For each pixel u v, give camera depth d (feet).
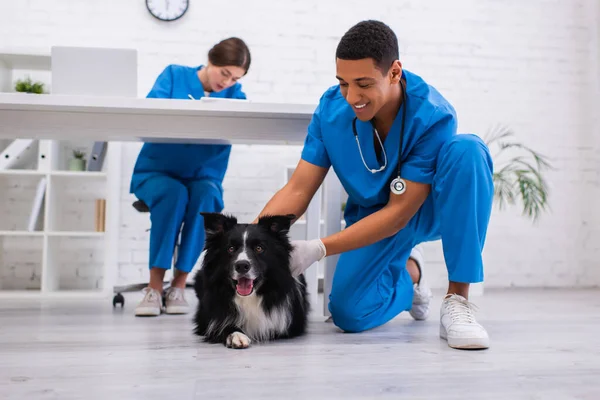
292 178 6.64
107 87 7.18
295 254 6.07
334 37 14.21
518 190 14.57
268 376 4.48
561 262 14.69
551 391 4.07
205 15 13.80
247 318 6.09
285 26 14.07
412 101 6.07
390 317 7.00
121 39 13.55
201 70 9.61
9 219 13.12
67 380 4.33
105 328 7.08
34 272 13.17
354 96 5.43
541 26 14.89
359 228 6.02
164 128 7.57
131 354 5.36
